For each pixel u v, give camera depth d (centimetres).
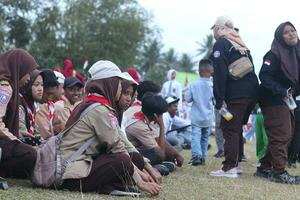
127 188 402
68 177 388
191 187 471
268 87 548
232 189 477
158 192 406
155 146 551
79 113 405
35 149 406
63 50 3250
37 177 396
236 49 566
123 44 3456
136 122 555
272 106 560
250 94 563
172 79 1188
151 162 541
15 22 3158
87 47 3272
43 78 504
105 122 396
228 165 573
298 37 566
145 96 569
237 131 570
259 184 523
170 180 510
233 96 565
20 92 466
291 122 574
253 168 695
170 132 789
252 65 569
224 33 583
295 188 511
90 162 396
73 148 398
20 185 406
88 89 415
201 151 707
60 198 361
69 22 3238
